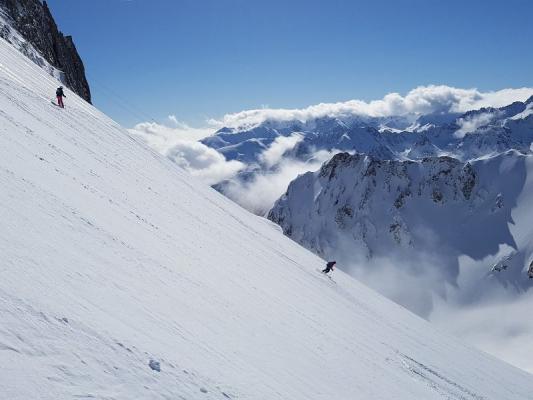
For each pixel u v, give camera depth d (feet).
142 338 29.66
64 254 34.17
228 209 167.02
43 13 344.69
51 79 184.65
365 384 55.88
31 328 23.20
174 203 104.12
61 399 20.48
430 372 93.91
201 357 33.32
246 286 67.62
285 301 75.41
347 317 99.66
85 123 129.90
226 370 34.12
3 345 21.03
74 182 60.13
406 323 151.74
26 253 30.01
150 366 27.12
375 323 116.67
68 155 76.79
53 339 23.57
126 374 24.94
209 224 107.96
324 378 48.55
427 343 133.39
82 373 22.80
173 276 47.85
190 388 27.89
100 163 92.12
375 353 78.69
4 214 33.55
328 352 59.82
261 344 45.98
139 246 50.29
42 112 103.76
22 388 19.54
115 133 150.61
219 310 47.29
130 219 61.36
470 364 135.85
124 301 33.71
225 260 77.56
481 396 99.14
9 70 135.44
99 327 27.27
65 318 25.72
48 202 42.78
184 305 41.68
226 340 40.50
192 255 64.69
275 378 39.45
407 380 73.31
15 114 79.36
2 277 25.49
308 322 70.03
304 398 39.37
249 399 31.78
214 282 57.62
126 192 79.92
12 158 49.98
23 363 20.88
